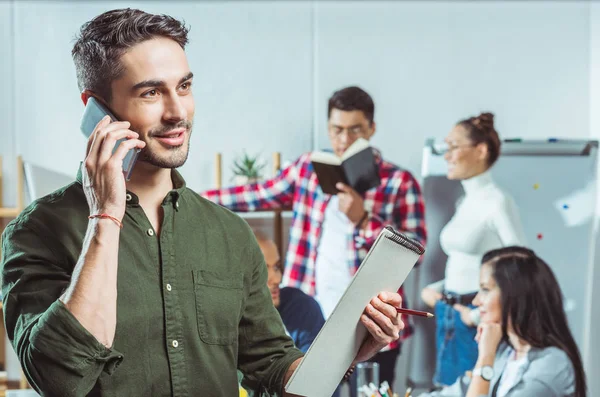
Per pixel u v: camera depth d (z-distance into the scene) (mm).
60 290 1377
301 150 4094
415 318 3814
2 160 4055
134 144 1337
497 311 3732
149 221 1466
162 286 1438
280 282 3893
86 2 4074
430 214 3869
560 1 4133
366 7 4113
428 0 4117
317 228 3871
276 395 1542
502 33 4133
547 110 4141
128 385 1378
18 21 4051
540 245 3785
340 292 3822
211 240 1526
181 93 1423
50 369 1280
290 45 4105
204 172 4078
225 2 4098
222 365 1488
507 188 3822
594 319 3979
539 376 3670
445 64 4121
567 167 3824
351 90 3969
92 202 1332
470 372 3727
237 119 4090
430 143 3912
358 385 2633
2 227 4094
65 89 4066
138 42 1377
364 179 3844
